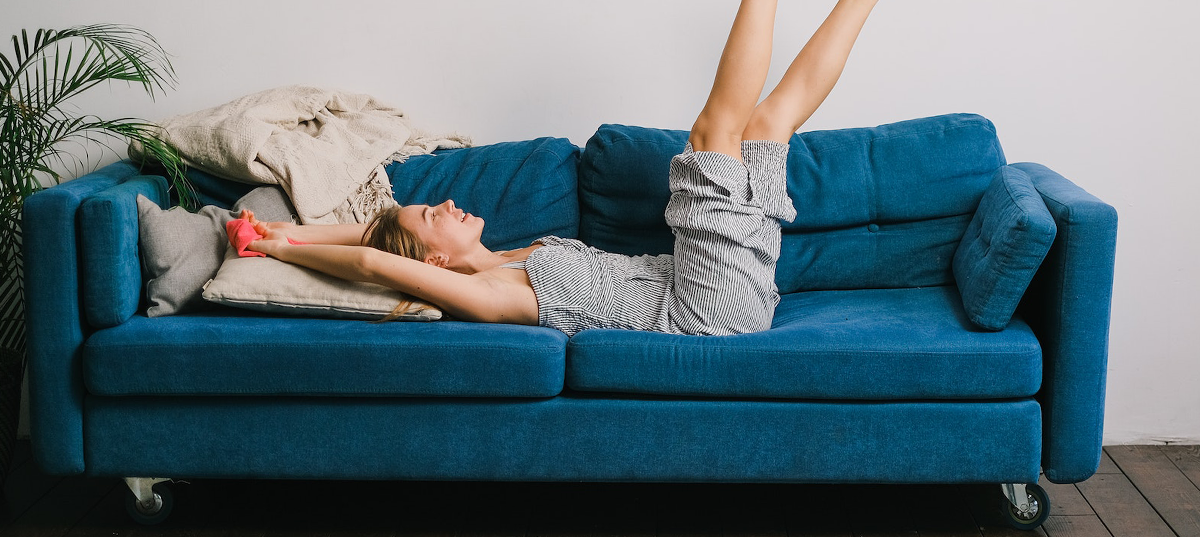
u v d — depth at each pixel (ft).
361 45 8.81
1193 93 8.24
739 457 6.46
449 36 8.78
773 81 8.68
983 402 6.39
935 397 6.36
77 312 6.48
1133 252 8.52
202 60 8.84
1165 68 8.24
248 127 7.74
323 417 6.51
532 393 6.35
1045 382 6.52
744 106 7.04
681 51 8.66
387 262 6.51
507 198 8.02
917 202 7.82
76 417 6.57
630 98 8.81
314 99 8.38
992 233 6.70
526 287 6.91
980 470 6.42
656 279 7.28
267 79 8.89
